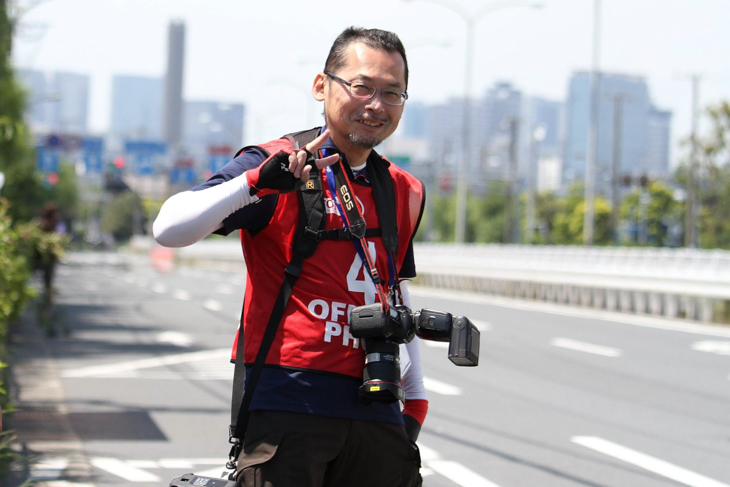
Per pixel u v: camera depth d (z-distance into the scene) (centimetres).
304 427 584
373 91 607
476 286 6812
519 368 2647
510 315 4453
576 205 16788
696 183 10906
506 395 2195
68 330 3288
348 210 609
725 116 10575
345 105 609
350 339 599
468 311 4669
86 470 1408
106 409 1928
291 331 594
